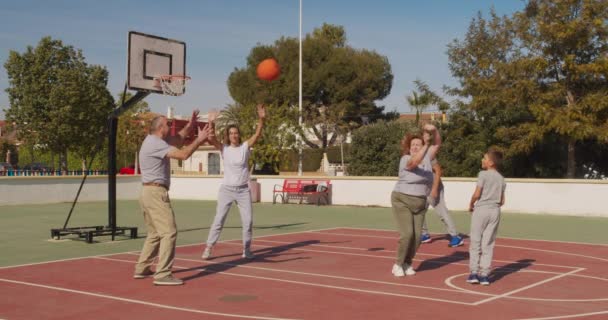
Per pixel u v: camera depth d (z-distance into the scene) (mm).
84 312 7273
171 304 7645
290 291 8406
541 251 12539
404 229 9195
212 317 6996
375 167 33812
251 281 9109
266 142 35812
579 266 10680
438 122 28328
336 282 9039
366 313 7184
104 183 28469
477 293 8328
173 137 9719
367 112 51719
